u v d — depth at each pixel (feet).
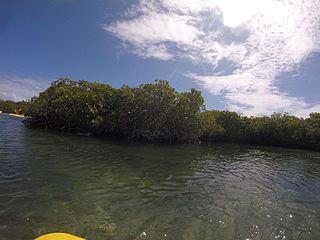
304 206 37.65
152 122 126.72
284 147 187.32
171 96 124.77
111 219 26.81
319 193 46.85
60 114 128.26
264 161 90.74
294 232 27.84
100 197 33.19
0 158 49.26
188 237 24.47
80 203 30.37
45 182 37.04
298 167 81.56
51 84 145.48
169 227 26.30
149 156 73.46
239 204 36.04
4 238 20.93
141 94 123.34
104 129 123.34
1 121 146.41
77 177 41.52
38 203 29.01
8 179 36.55
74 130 134.62
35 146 68.08
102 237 22.85
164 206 32.45
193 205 33.94
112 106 125.59
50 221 24.93
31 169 43.24
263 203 37.50
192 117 131.75
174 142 136.05
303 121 185.78
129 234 23.90
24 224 23.71
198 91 130.11
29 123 150.92
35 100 146.92
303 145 181.68
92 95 124.88
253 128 195.42
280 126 186.80
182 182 46.26
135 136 125.18
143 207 31.30
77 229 23.89
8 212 25.89
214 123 169.68
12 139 76.95
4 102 278.67
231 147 146.92
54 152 61.93
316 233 28.04
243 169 68.28
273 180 56.34
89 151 70.03
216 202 36.11
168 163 64.90
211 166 68.13
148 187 40.45
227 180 51.83
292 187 50.39
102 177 43.37
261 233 26.86
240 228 27.68
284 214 33.32
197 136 140.46
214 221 29.01
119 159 62.49
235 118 198.80
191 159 77.51
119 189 37.63
